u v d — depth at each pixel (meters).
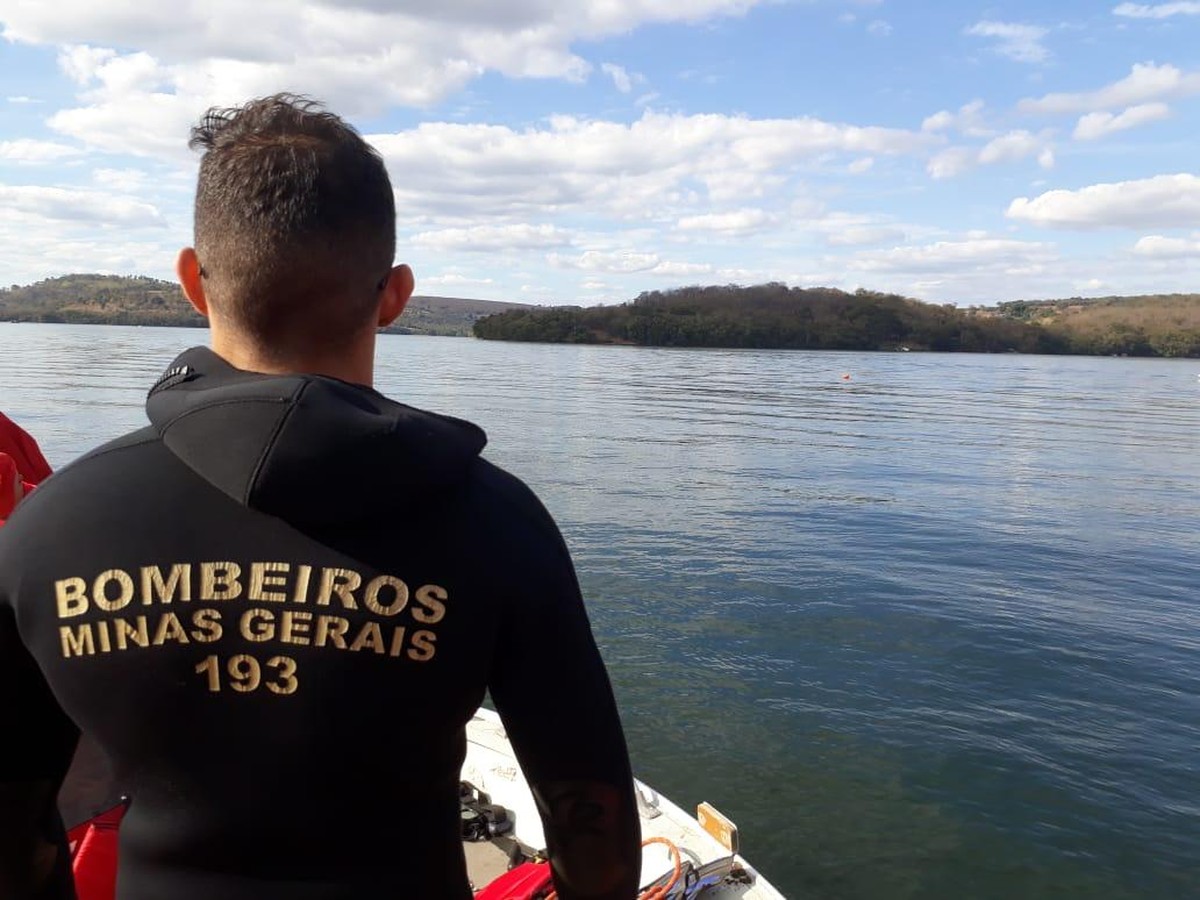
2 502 2.24
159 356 65.19
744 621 10.09
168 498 1.07
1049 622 10.39
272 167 1.13
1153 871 5.61
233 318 1.18
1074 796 6.43
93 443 23.70
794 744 7.08
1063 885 5.47
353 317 1.20
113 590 1.04
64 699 1.08
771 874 5.50
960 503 18.72
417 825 1.13
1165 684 8.58
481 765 3.81
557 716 1.17
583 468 21.86
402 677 1.07
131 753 1.07
